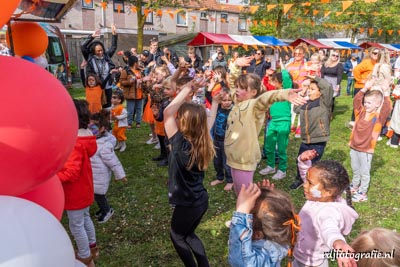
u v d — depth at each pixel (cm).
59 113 117
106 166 320
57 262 113
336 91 723
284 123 432
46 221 116
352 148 377
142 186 427
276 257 150
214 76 468
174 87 368
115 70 621
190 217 228
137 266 273
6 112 104
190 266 235
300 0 1719
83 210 250
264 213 151
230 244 152
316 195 195
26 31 225
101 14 2125
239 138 302
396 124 556
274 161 464
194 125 217
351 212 192
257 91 313
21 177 114
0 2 114
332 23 2070
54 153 119
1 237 102
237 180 310
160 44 2006
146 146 592
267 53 1683
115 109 549
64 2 231
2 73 109
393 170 471
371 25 2086
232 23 2855
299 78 579
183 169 221
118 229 328
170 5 1424
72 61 1552
